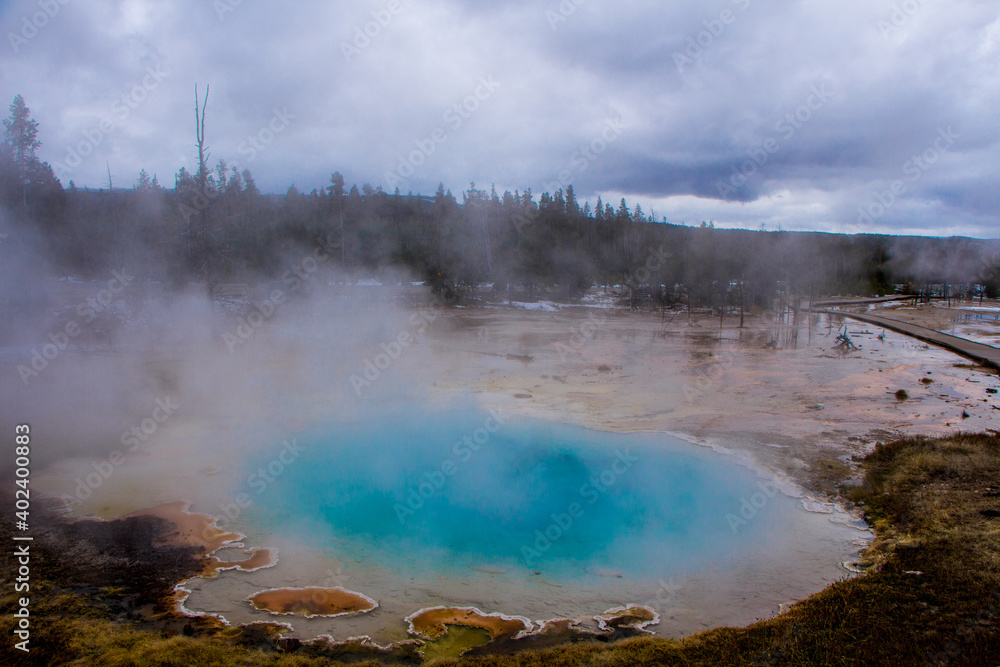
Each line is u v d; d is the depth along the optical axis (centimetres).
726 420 1077
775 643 439
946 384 1421
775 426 1039
